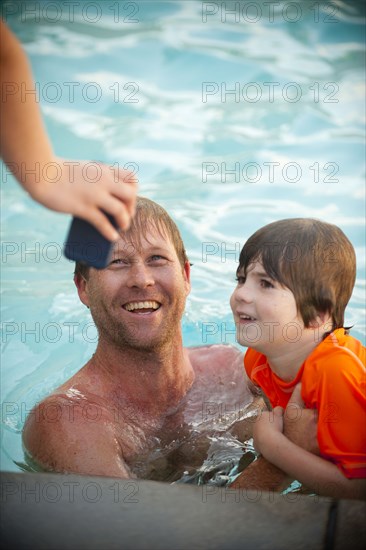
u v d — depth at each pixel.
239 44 8.51
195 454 3.60
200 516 2.20
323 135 7.13
